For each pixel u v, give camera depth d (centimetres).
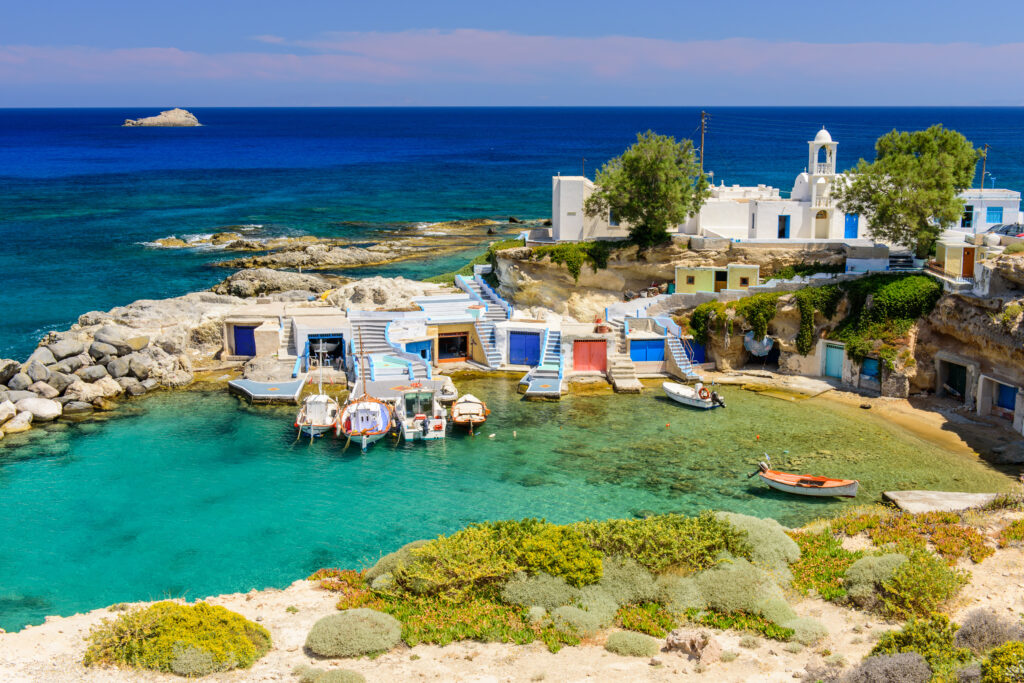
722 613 2744
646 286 6825
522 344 6272
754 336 5894
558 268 6744
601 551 3033
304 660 2481
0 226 12481
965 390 5138
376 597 2934
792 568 3023
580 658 2464
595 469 4397
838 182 6334
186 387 5834
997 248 5312
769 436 4816
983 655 2203
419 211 14275
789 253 6334
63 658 2478
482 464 4481
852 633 2564
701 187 6894
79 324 6544
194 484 4228
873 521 3425
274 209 14512
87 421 5153
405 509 3934
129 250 10812
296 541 3616
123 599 3153
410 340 6116
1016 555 2956
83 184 18062
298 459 4566
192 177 19738
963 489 4019
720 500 3994
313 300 7450
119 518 3844
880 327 5441
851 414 5141
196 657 2380
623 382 5759
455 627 2659
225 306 6844
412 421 4981
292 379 5806
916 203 5741
